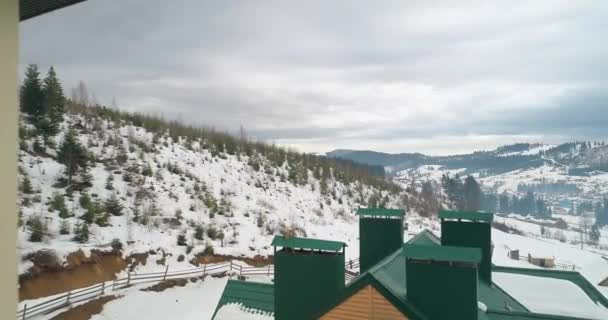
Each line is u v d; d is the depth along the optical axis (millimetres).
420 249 7820
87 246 21000
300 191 45094
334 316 7867
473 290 7414
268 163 49562
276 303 8570
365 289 7680
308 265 8422
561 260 51406
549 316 8945
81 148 28516
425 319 7262
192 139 46656
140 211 27172
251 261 27844
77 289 19000
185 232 27078
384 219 12133
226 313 10586
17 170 2318
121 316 18562
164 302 20719
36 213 21828
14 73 2318
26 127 29344
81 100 42594
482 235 13156
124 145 35812
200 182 35656
